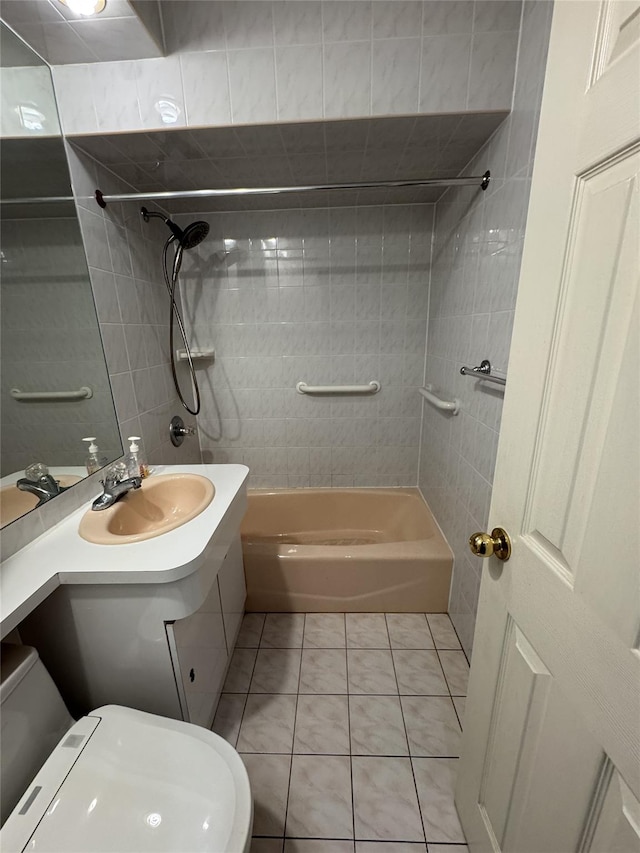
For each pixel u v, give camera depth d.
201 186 1.61
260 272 2.03
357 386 2.16
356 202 1.87
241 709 1.29
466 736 0.89
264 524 2.33
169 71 1.09
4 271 0.97
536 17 0.93
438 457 1.91
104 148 1.24
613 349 0.41
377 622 1.68
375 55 1.05
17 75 1.00
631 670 0.40
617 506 0.41
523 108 1.00
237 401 2.25
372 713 1.27
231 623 1.43
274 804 1.03
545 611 0.55
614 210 0.40
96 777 0.71
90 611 0.91
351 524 2.34
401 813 1.00
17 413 0.99
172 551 0.92
